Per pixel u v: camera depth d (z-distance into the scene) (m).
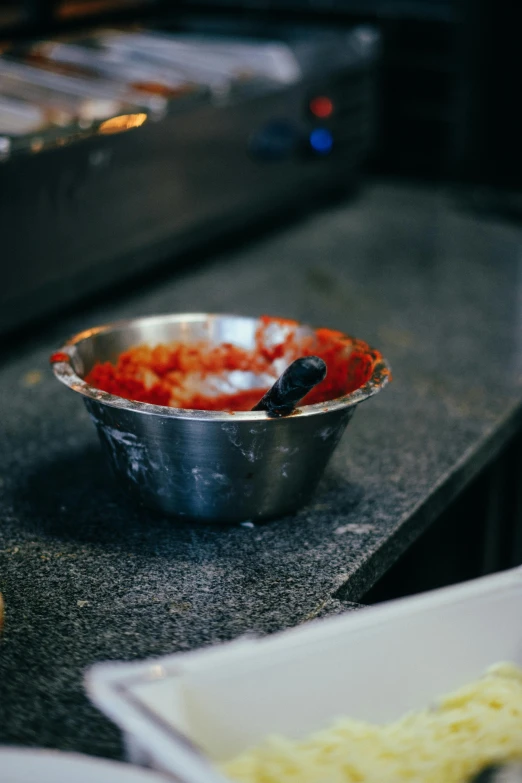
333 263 2.62
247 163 2.56
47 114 2.07
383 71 3.53
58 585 1.18
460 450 1.58
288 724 0.83
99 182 2.04
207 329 1.47
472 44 3.37
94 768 0.73
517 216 3.12
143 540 1.29
